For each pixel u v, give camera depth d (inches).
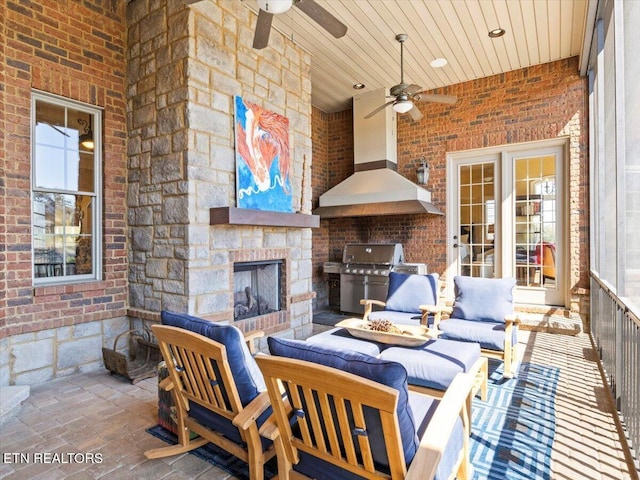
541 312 210.4
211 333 74.9
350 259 249.1
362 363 53.9
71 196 146.2
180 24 139.9
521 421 102.7
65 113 143.7
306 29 173.3
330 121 289.1
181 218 138.6
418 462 52.6
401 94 173.3
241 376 73.3
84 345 143.9
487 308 148.7
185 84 137.8
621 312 106.0
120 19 156.6
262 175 165.6
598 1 141.6
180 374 85.9
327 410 56.2
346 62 206.1
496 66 212.4
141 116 152.6
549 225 216.2
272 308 182.5
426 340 111.4
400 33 175.0
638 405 82.8
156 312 146.1
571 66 203.3
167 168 143.3
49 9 135.2
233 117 153.7
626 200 109.0
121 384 129.7
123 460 85.6
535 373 137.6
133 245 155.8
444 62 205.2
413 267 225.1
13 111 125.4
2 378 121.6
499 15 160.2
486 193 234.2
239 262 159.3
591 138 194.9
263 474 74.1
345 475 59.2
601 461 85.2
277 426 65.7
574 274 202.5
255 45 119.6
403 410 53.5
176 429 95.1
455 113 236.8
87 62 145.7
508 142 220.5
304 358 59.5
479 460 85.3
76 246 147.7
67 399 117.4
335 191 251.4
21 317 126.5
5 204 123.0
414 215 251.6
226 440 79.2
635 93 93.0
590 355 157.9
